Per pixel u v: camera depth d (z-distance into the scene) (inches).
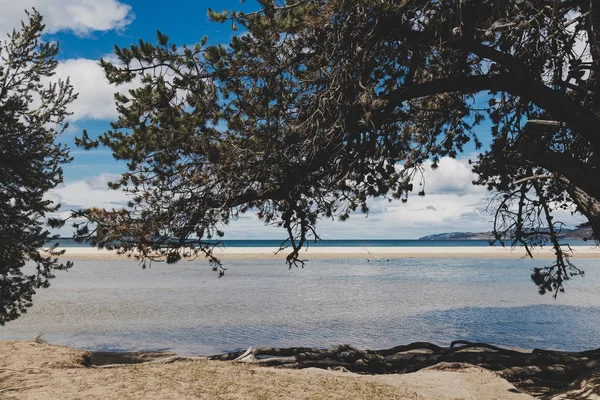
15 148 485.7
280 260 2583.7
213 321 800.3
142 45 273.4
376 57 310.3
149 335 686.5
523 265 2258.9
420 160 398.9
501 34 295.4
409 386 275.4
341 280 1552.7
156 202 310.5
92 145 294.7
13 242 476.7
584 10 307.9
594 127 293.1
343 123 296.8
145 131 284.8
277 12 287.6
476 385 290.8
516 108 357.1
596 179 299.6
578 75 307.4
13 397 219.6
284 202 340.5
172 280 1550.2
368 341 636.7
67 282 1472.7
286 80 311.9
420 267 2146.9
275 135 303.1
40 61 511.2
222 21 281.9
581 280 1578.5
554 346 604.7
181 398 215.6
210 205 309.1
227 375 265.4
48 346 398.6
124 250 311.1
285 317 841.5
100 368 319.0
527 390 338.3
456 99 379.2
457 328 736.3
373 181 329.1
